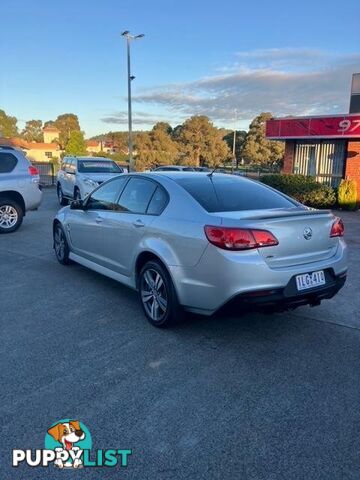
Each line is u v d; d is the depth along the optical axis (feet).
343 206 49.55
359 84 61.62
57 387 10.66
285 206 14.53
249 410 9.77
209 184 14.96
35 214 42.57
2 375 11.21
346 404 10.05
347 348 12.97
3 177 31.55
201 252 12.34
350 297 17.71
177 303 13.38
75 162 49.16
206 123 200.03
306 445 8.63
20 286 18.81
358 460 8.23
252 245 11.71
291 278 12.14
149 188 15.60
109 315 15.46
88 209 19.02
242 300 11.76
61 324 14.61
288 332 14.08
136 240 15.05
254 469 7.99
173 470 7.97
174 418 9.46
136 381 10.98
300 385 10.84
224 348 12.87
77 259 20.51
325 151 56.54
